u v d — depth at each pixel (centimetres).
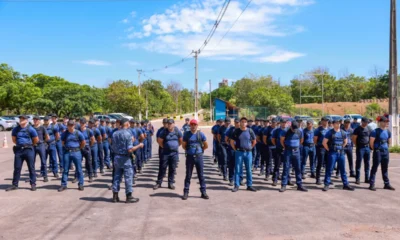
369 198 847
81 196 862
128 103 5666
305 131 1123
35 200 819
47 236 578
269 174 1111
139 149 1212
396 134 1825
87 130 1056
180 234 588
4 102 4684
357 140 1040
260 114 4862
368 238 571
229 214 706
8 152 1908
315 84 6862
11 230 607
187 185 842
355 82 7019
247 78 7369
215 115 5553
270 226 630
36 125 1041
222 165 1107
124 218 677
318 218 679
